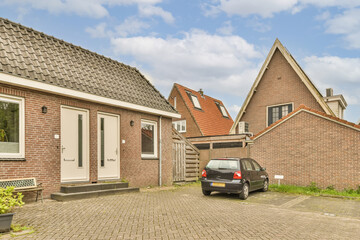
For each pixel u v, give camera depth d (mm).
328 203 10812
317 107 19219
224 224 6949
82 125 10906
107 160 11875
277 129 15703
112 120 12266
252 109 22078
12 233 5621
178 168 16469
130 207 8586
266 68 21578
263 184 13367
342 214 8938
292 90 20312
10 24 9969
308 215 8609
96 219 6945
